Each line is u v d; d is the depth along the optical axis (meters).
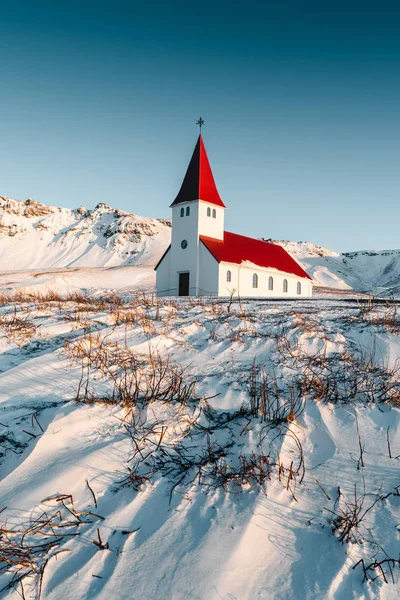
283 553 2.82
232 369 5.85
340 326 7.79
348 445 4.02
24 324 7.94
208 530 2.94
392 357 6.11
